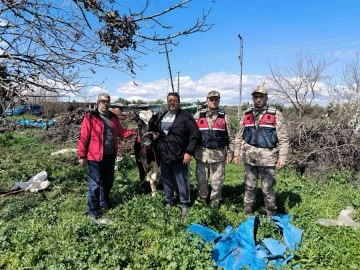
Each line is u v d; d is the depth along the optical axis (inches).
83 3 176.1
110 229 215.8
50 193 315.9
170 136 251.4
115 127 265.3
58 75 180.2
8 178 370.6
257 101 235.1
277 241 197.6
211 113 255.3
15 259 184.7
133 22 178.7
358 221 241.3
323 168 354.3
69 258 179.5
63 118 753.6
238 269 176.7
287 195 291.7
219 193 262.7
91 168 251.0
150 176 293.3
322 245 195.3
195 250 182.1
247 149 242.5
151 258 180.7
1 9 172.7
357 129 396.2
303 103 1079.6
